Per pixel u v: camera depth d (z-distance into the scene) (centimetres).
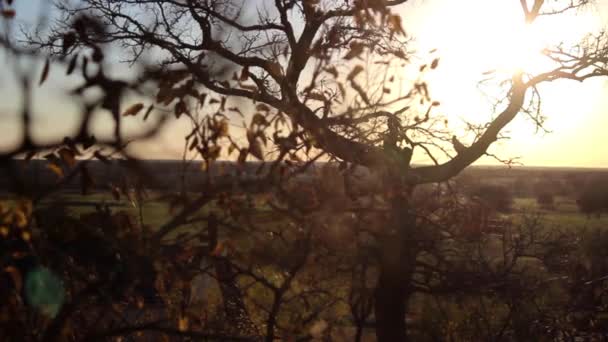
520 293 986
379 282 787
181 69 450
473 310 1005
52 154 420
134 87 457
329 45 451
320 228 492
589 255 1121
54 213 438
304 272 553
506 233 1078
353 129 480
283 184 461
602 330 1012
